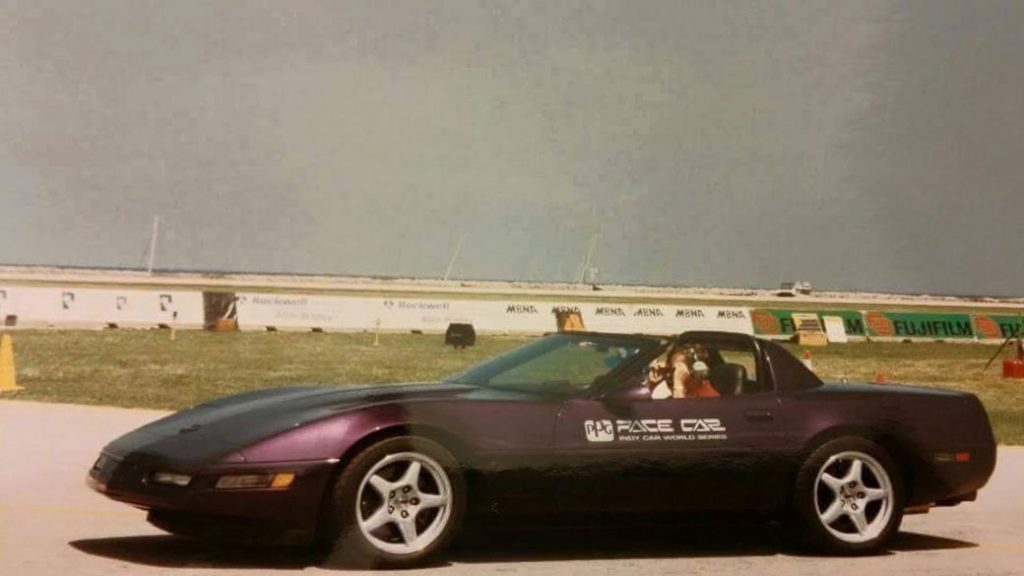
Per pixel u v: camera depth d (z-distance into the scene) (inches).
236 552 240.2
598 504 238.7
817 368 1179.9
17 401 612.4
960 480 266.5
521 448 231.5
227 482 214.7
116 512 290.2
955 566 251.1
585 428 236.8
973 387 992.9
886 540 261.1
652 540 271.4
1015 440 587.5
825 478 255.6
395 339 1440.7
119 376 832.9
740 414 249.9
